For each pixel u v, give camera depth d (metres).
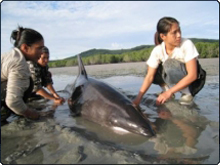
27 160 2.05
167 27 3.51
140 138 2.51
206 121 2.90
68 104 4.19
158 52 4.00
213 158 1.96
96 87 3.65
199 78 3.87
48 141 2.45
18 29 3.11
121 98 3.23
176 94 4.47
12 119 3.39
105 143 2.37
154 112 3.42
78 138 2.49
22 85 3.03
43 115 3.56
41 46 3.14
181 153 2.09
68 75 10.84
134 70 10.52
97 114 3.17
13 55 2.99
